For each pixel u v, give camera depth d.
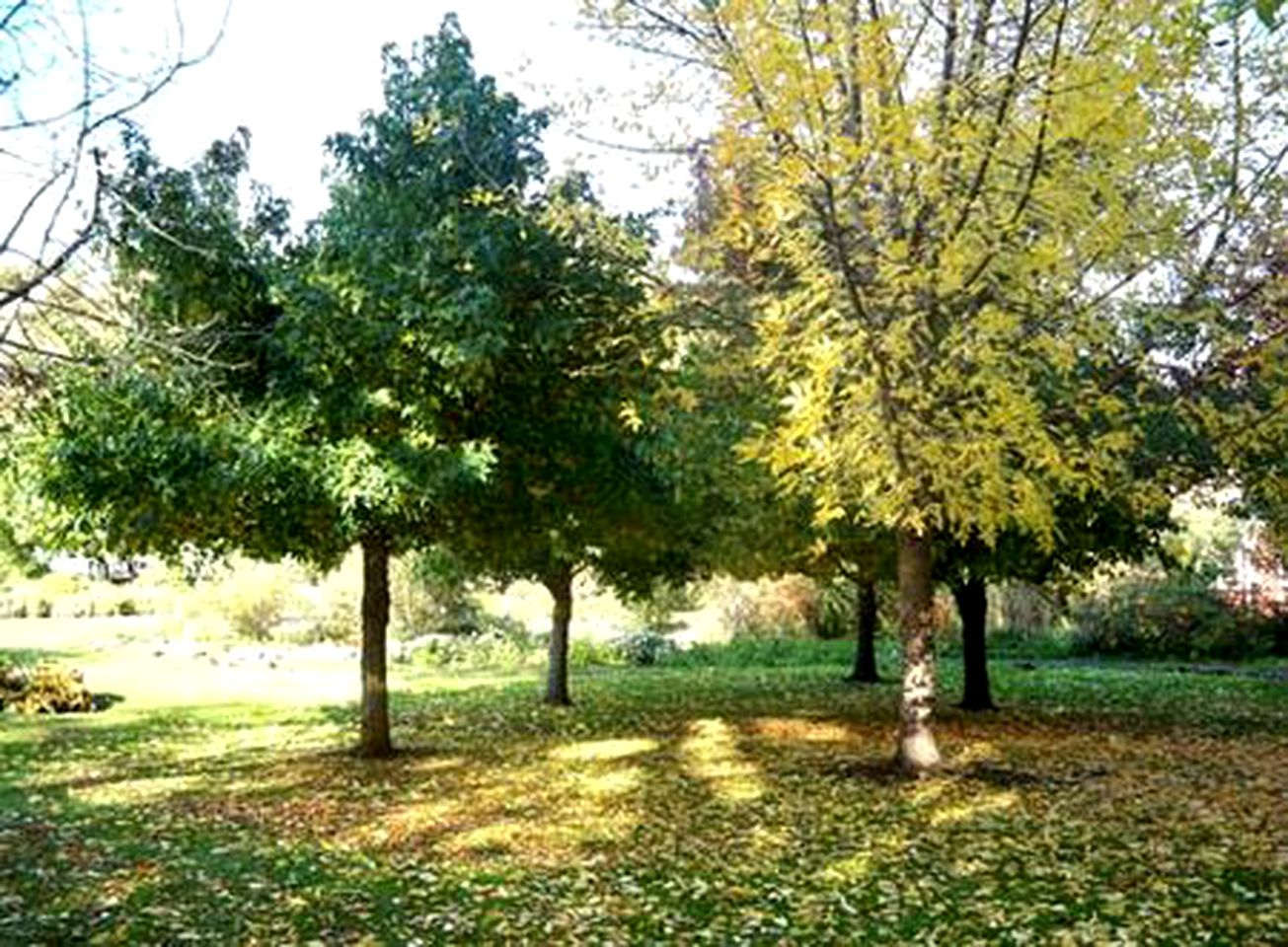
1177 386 8.46
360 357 9.70
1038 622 27.77
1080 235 7.18
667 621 32.44
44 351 5.01
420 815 9.02
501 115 10.25
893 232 7.37
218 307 9.45
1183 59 6.40
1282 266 7.89
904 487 7.39
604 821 8.70
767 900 6.52
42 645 28.52
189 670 23.02
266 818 8.99
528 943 5.82
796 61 6.45
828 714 15.23
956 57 7.49
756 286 8.93
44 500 9.63
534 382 10.53
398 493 9.20
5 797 9.98
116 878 7.10
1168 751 11.80
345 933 5.98
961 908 6.28
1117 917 6.05
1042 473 8.58
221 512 9.62
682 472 9.95
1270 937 5.70
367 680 12.06
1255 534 23.08
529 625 31.91
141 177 8.20
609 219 9.48
